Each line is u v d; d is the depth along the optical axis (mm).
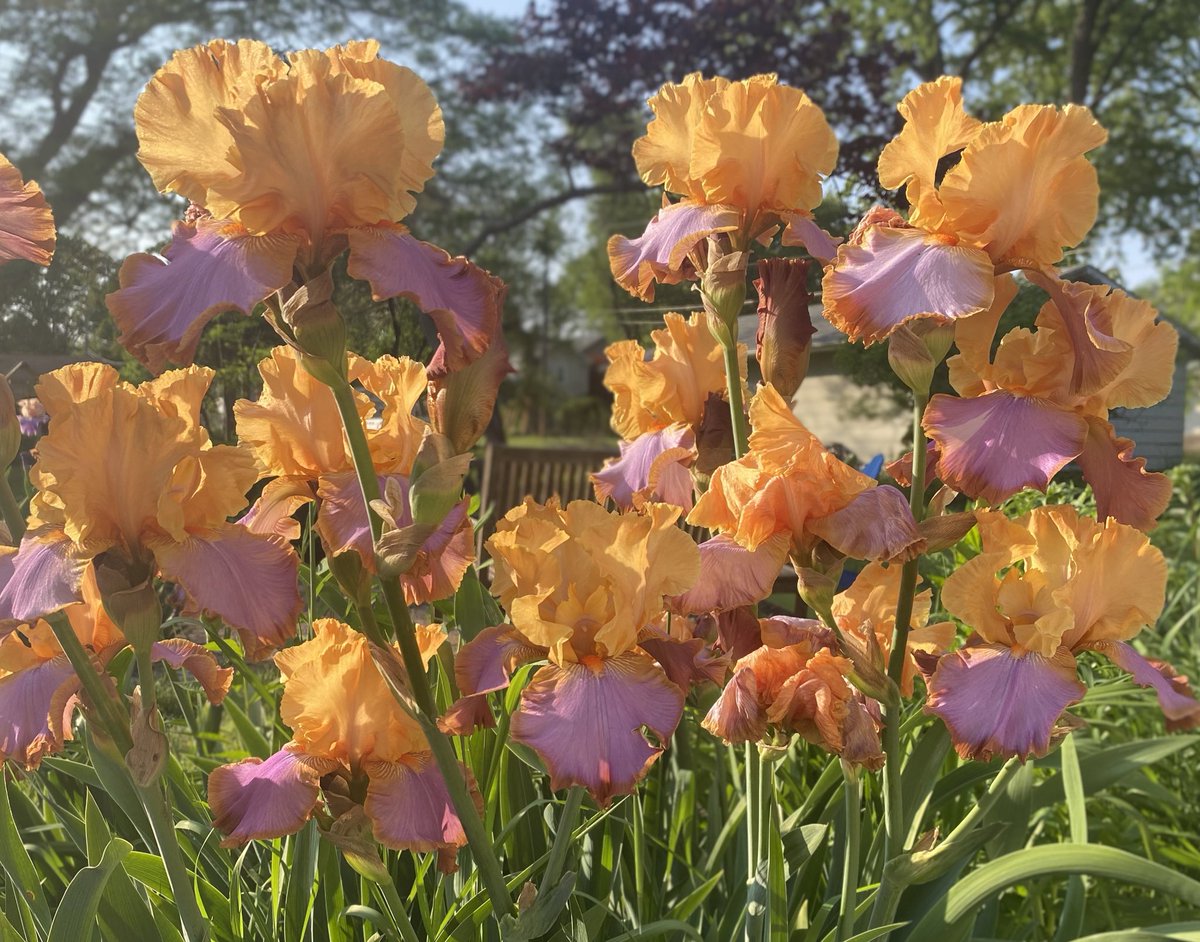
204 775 771
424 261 444
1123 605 504
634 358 785
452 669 613
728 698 486
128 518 441
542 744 431
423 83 453
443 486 424
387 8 6645
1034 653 492
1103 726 1088
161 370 421
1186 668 1172
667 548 468
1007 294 526
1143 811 1028
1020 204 501
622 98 6156
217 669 576
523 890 466
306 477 534
